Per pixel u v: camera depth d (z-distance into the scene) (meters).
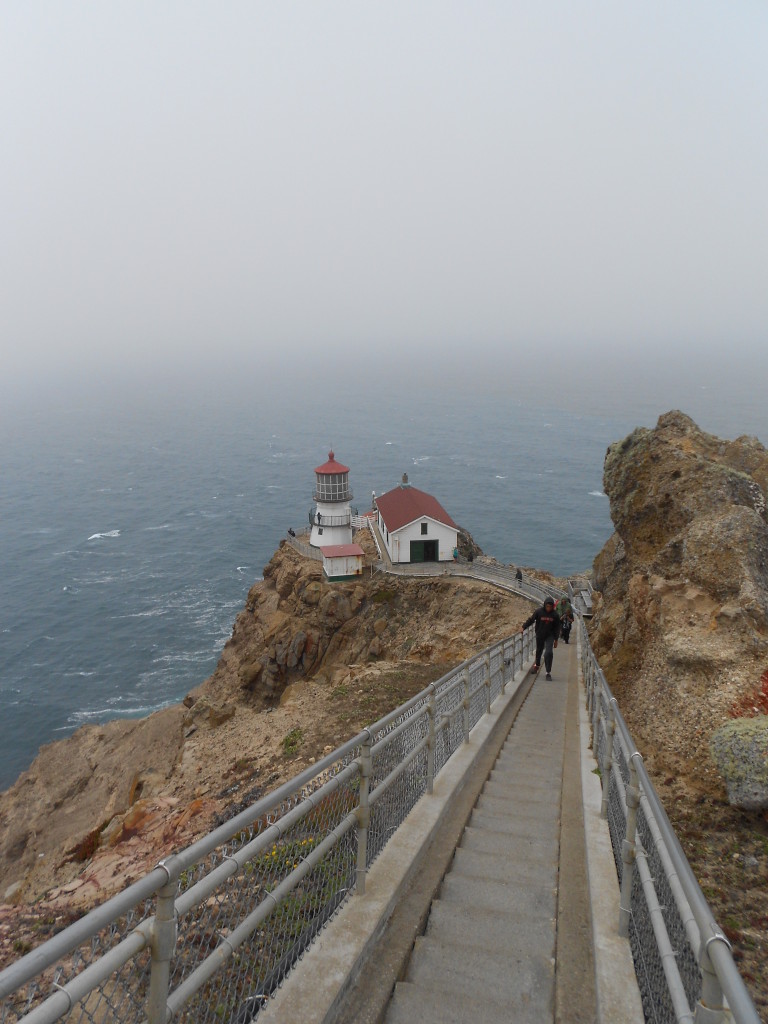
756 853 7.78
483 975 5.76
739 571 12.55
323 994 5.11
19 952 9.00
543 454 167.38
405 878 7.02
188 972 4.60
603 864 7.35
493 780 11.11
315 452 183.12
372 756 7.02
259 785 15.32
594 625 20.47
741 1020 2.61
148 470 166.38
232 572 88.25
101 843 16.95
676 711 11.06
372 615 45.44
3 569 92.06
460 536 54.91
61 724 52.81
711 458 17.70
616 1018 5.02
